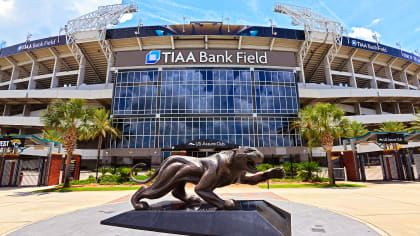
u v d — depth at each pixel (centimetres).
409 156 2384
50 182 2164
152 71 3747
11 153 2150
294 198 1144
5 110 4491
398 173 2377
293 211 765
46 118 1959
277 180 2344
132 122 3506
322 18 4562
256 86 3731
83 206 964
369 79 5056
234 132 3469
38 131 4453
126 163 3738
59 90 3981
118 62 3809
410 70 5906
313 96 4028
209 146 3138
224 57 3831
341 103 4509
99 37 4153
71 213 724
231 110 3575
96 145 4709
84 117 2092
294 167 2527
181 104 3581
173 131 3447
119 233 497
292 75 3869
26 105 4497
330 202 1016
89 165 4381
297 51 4625
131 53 3847
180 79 3703
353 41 4678
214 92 3650
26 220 700
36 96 4019
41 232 520
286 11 4566
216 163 400
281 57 3925
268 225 295
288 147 3434
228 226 305
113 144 3419
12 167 2117
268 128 3531
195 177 414
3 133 4344
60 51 4625
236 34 4225
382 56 5109
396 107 4691
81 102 2062
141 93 3650
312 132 2192
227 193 1391
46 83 5109
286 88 3784
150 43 4369
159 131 3447
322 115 2073
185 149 3222
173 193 446
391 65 5378
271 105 3659
